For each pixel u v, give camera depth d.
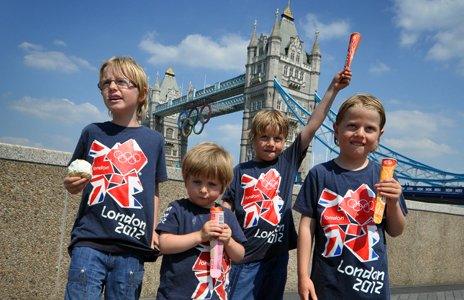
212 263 2.14
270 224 2.76
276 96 64.81
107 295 2.26
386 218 2.34
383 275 2.24
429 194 40.62
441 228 6.64
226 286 2.29
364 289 2.21
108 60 2.48
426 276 6.41
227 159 2.30
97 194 2.33
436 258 6.55
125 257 2.30
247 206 2.80
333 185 2.39
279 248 2.79
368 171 2.42
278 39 66.50
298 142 2.93
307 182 2.49
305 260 2.34
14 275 3.47
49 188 3.64
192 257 2.21
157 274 4.22
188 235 2.18
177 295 2.17
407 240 6.21
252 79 69.19
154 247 2.50
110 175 2.37
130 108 2.48
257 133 2.86
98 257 2.23
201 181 2.26
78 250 2.23
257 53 69.62
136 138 2.48
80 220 2.34
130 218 2.33
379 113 2.35
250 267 2.73
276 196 2.81
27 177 3.53
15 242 3.48
